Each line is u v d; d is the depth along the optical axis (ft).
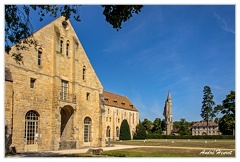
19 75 98.73
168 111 412.57
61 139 124.88
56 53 117.80
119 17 59.06
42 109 107.96
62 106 115.55
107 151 103.76
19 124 96.73
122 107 326.03
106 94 318.45
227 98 276.00
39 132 105.40
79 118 128.36
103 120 144.25
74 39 130.52
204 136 283.59
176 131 437.17
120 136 287.69
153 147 134.51
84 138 132.16
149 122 429.79
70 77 126.21
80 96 130.72
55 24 119.96
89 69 140.26
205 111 352.90
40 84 108.27
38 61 108.88
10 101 88.43
